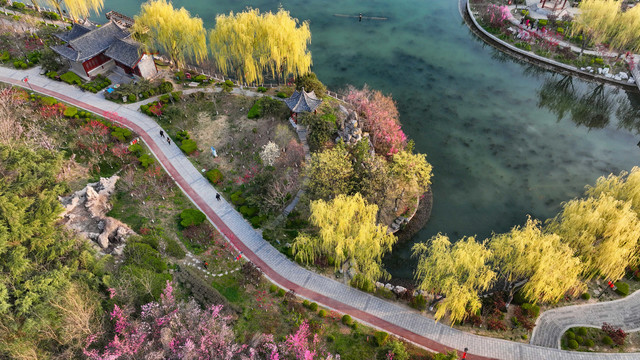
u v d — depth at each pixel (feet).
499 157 248.52
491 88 301.84
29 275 139.13
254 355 136.05
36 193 165.58
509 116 278.46
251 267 168.14
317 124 221.87
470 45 345.51
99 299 146.51
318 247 170.91
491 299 170.09
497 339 157.58
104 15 363.97
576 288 160.86
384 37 352.49
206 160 222.28
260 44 259.39
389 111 247.09
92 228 179.22
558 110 287.07
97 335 134.51
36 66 276.00
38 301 133.18
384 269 186.50
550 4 375.86
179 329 137.80
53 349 132.57
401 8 393.70
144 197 200.03
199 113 248.73
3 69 270.67
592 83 304.71
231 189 208.54
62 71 272.10
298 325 154.92
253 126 239.50
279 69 277.85
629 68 306.14
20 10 334.65
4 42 289.33
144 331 132.87
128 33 276.00
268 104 243.81
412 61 325.83
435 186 230.27
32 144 196.65
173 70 281.33
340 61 323.57
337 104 258.57
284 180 208.95
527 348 154.92
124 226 180.04
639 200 170.50
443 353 152.35
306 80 252.42
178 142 230.07
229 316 144.46
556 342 156.76
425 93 294.46
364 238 159.94
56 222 172.45
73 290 136.77
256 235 188.96
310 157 219.20
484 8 378.32
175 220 191.72
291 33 253.65
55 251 148.15
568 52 317.42
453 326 161.27
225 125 241.76
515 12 371.97
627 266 179.11
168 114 241.35
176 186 208.33
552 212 218.38
